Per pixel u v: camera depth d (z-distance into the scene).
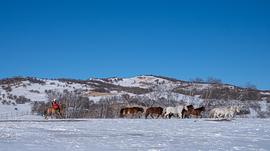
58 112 55.59
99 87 160.00
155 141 25.55
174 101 107.38
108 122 44.00
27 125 38.72
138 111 62.41
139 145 23.41
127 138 27.34
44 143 24.14
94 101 112.06
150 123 42.50
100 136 28.81
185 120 48.47
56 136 28.62
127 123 42.50
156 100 108.88
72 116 84.69
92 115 87.50
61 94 131.50
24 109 117.31
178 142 25.08
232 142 25.14
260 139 26.88
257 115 84.94
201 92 117.94
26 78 162.62
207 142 25.12
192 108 59.12
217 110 57.44
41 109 94.88
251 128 35.91
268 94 108.69
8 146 22.52
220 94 108.69
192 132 32.19
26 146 22.61
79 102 97.06
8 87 149.38
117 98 115.75
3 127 36.25
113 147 22.45
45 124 40.12
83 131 32.84
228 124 41.06
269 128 35.91
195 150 21.45
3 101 127.94
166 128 36.09
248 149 21.80
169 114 58.16
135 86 167.75
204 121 46.16
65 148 21.92
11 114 92.94
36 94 143.12
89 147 22.39
